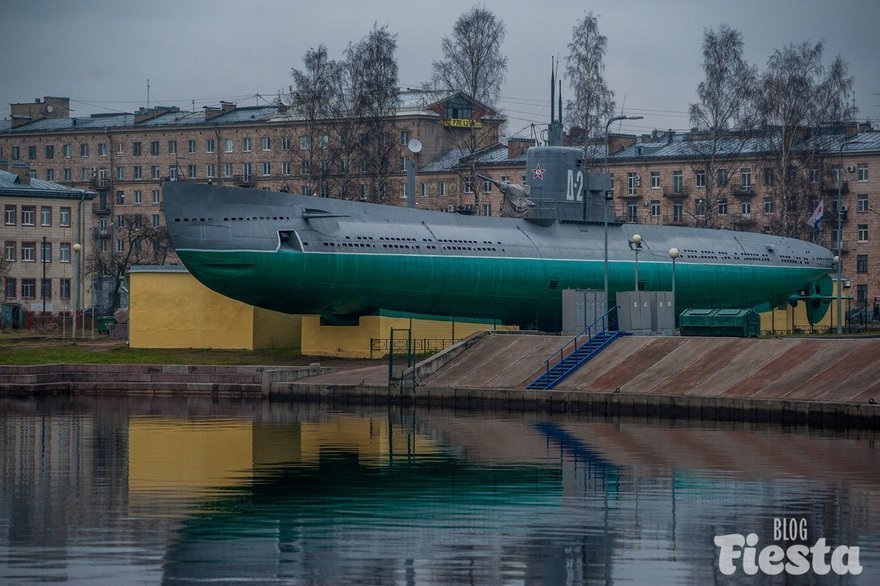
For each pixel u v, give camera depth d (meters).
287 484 93.06
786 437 115.25
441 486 92.12
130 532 78.38
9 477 96.44
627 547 74.94
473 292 178.50
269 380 152.38
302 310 168.25
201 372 156.88
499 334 159.25
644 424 126.31
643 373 142.75
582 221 197.50
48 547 74.94
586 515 82.75
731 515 82.50
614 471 97.75
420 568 71.00
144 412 138.12
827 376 131.62
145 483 93.69
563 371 146.50
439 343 176.62
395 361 166.12
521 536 77.50
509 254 183.25
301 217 163.88
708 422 127.62
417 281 171.62
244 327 175.88
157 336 177.75
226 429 123.12
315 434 119.12
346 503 86.56
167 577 69.31
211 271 159.75
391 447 110.50
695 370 140.50
